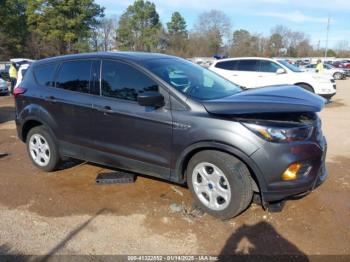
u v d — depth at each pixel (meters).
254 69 12.49
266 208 3.83
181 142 3.82
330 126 8.66
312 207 4.05
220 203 3.81
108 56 4.52
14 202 4.32
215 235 3.54
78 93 4.71
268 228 3.64
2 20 41.69
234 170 3.59
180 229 3.65
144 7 73.94
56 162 5.15
